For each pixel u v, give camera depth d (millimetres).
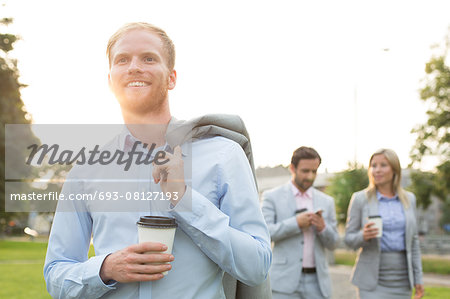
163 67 1661
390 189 4496
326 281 4199
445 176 25984
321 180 29016
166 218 1459
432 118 26469
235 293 1865
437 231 59562
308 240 4242
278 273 4207
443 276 15477
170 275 1527
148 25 1685
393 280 4297
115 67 1666
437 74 26453
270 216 4383
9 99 32938
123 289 1544
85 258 1772
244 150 1877
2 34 32531
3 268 16062
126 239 1587
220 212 1526
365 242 4309
